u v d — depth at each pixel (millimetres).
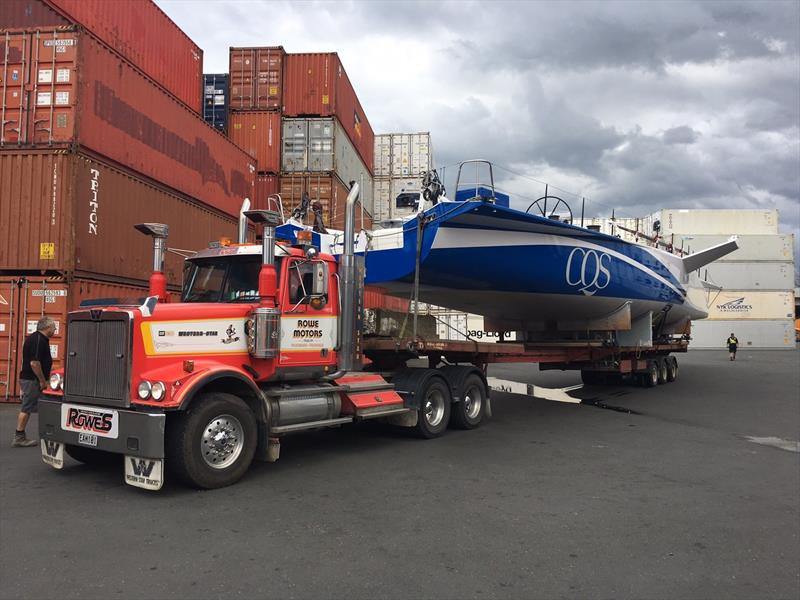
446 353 8781
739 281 37156
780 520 4543
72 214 9789
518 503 4887
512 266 9297
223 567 3475
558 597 3152
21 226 9828
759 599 3166
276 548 3791
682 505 4906
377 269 8695
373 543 3906
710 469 6266
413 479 5637
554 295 10562
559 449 7203
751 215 37406
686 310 15945
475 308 11117
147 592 3127
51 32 10023
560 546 3912
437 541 3963
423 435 7656
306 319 6367
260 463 6273
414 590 3203
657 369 15375
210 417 5156
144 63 13516
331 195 18281
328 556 3670
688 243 36719
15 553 3660
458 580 3344
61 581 3254
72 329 5410
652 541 4039
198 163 14180
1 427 8023
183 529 4133
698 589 3279
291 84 18812
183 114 13516
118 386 5004
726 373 19094
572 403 11828
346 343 6820
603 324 12406
